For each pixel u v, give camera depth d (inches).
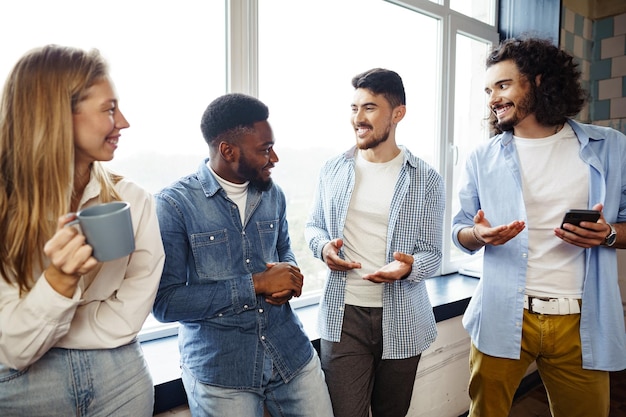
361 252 49.6
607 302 45.7
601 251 46.0
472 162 54.6
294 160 64.1
